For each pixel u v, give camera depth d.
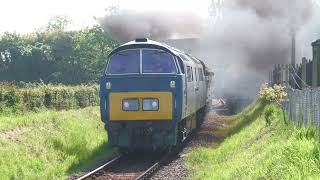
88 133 19.22
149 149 17.00
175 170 13.72
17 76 68.25
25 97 22.58
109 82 15.58
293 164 8.90
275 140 13.06
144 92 15.38
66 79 65.69
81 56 66.44
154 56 15.90
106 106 15.59
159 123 15.36
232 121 28.28
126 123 15.41
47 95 24.88
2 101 20.70
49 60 68.06
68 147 16.17
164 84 15.41
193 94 18.48
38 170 13.36
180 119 15.52
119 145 15.60
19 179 12.21
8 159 12.91
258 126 18.22
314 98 11.86
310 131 11.34
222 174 11.63
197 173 13.04
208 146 18.55
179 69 15.83
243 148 14.87
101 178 12.70
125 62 15.88
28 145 14.66
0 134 14.48
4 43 70.06
